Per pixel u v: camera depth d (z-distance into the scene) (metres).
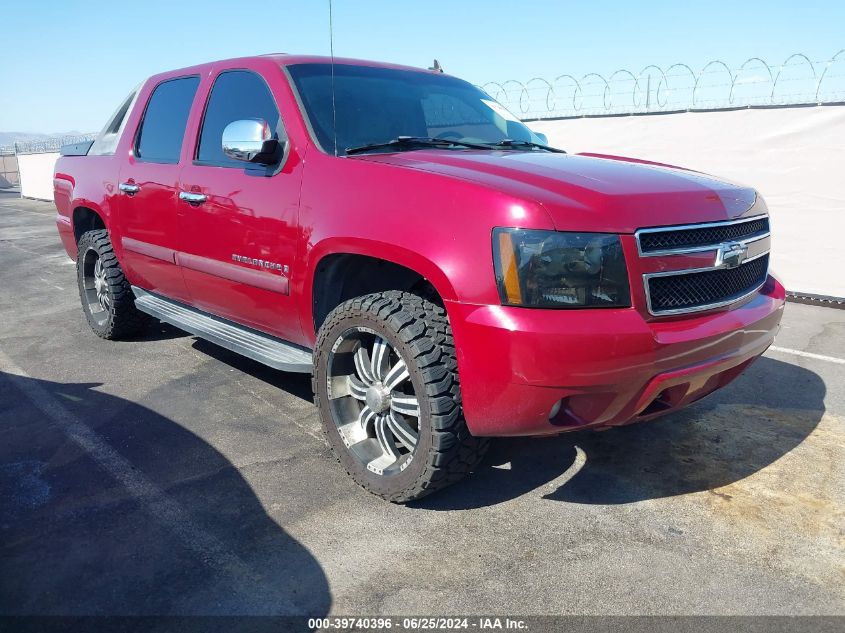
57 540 2.57
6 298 7.04
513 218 2.35
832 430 3.65
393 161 2.89
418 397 2.61
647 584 2.35
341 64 3.74
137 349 5.03
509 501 2.90
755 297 2.99
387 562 2.46
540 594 2.29
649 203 2.52
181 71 4.34
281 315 3.37
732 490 3.01
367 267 3.18
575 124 8.62
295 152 3.20
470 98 4.10
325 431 3.05
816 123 6.82
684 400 2.71
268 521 2.72
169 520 2.71
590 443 3.47
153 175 4.14
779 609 2.23
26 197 28.73
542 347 2.29
